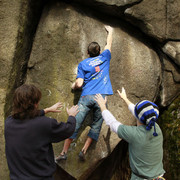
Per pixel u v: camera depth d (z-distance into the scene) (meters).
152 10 2.94
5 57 2.62
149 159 1.73
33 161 1.40
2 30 2.60
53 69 2.81
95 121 2.48
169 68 3.26
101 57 2.45
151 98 3.13
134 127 1.79
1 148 2.57
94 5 2.89
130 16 2.94
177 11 3.00
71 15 2.81
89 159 2.74
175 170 2.92
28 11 2.75
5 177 2.57
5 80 2.64
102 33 2.95
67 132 1.51
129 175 3.49
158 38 3.10
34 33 3.02
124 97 2.12
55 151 2.73
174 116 3.26
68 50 2.81
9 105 2.75
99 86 2.36
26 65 2.99
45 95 2.81
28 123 1.42
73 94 2.79
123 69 2.97
